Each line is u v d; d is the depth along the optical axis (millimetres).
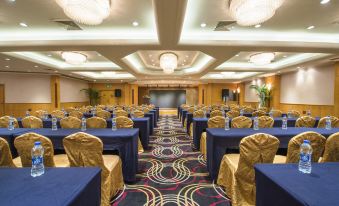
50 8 4180
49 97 12695
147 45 5613
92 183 1446
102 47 5730
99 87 18234
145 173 3514
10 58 7328
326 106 8719
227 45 5582
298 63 8430
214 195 2732
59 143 3072
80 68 9930
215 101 18781
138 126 5074
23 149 2182
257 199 1640
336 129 3740
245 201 2250
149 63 10836
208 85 18766
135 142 3266
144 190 2881
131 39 5523
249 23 3795
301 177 1407
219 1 3871
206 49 5973
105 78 15055
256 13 3498
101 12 3568
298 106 10445
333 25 4973
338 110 7844
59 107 12914
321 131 3469
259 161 2188
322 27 5105
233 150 3299
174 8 3527
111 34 5656
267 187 1454
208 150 3471
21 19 4695
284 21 4750
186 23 4895
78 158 2238
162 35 4844
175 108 21297
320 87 9008
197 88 20938
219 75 15141
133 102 18984
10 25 5020
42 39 5508
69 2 3246
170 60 8250
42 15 4496
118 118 4250
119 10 4258
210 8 4145
